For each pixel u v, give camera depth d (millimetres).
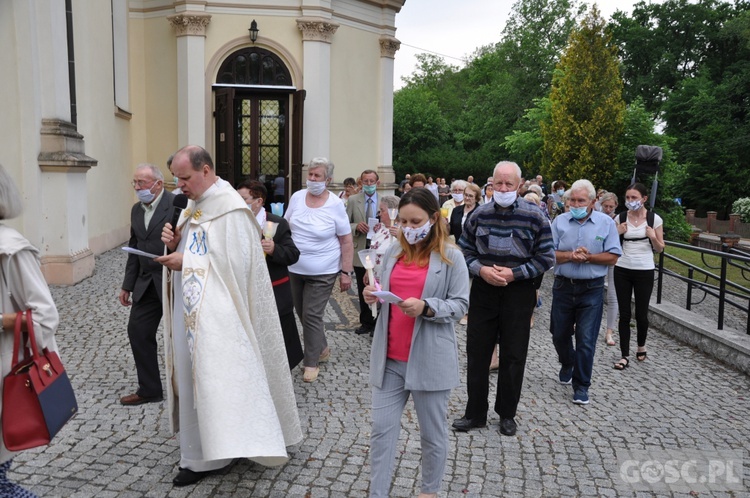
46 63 8836
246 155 14289
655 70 47062
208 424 3295
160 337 6844
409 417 4789
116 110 12883
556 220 5480
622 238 6461
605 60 22234
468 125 51344
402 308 3107
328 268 5625
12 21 8477
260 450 3277
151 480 3674
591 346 5234
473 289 4605
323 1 13812
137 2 14078
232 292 3561
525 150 33781
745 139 38500
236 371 3393
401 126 47875
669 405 5348
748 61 43750
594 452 4324
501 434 4570
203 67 13711
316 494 3584
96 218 11734
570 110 22500
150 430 4355
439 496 3641
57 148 8875
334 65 14430
